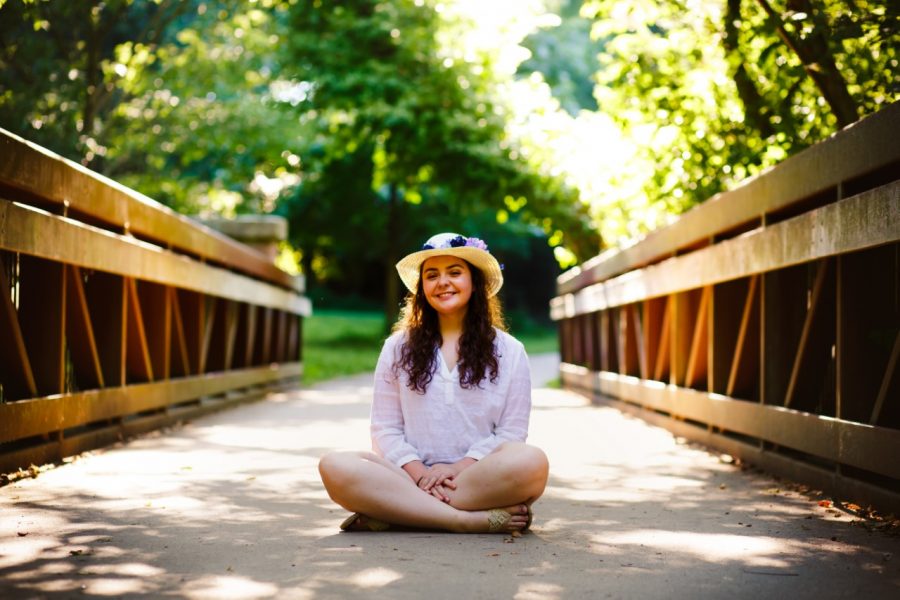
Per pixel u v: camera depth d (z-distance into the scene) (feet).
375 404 14.87
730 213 22.49
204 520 14.66
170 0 50.49
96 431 22.95
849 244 15.69
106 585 10.77
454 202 57.11
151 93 52.26
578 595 10.52
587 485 18.56
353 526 13.98
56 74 44.11
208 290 31.37
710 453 23.49
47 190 18.78
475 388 14.47
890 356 16.15
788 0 21.04
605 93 32.71
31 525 14.06
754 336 22.41
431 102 52.65
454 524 13.74
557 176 49.37
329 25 56.59
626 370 35.78
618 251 36.68
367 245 103.40
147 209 25.21
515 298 156.56
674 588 10.84
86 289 23.90
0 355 18.38
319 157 86.79
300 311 51.13
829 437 16.78
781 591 10.74
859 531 14.11
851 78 23.32
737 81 26.18
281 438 26.03
